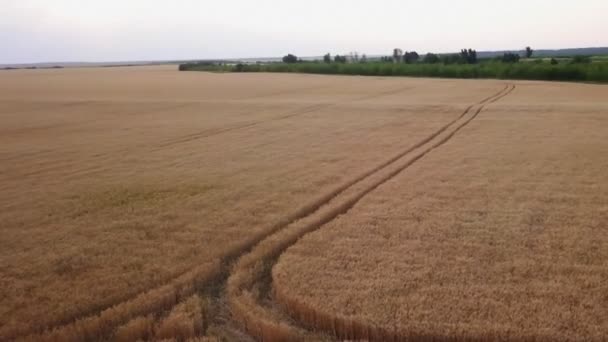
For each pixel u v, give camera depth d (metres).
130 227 10.14
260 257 8.33
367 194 12.02
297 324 6.32
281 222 10.12
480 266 7.56
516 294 6.60
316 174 14.56
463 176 13.66
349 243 8.70
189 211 11.14
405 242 8.68
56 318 6.52
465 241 8.65
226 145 20.39
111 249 8.92
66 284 7.51
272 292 7.10
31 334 6.19
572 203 10.88
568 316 5.97
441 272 7.35
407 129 23.61
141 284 7.44
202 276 7.57
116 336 6.11
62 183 14.34
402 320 5.98
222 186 13.38
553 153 16.61
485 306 6.27
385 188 12.55
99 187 13.68
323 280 7.19
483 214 10.22
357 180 13.91
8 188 13.90
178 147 20.20
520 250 8.19
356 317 6.04
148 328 6.20
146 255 8.58
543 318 5.93
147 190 13.16
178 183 13.86
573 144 18.19
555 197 11.35
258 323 6.08
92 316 6.55
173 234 9.59
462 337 5.64
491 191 12.01
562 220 9.71
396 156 17.09
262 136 22.62
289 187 13.06
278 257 8.48
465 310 6.19
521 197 11.42
